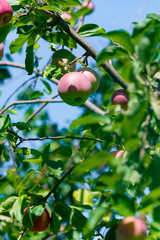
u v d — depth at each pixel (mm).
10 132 2787
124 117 1688
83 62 2934
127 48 1919
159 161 1793
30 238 3717
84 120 1785
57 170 2770
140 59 1739
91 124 2879
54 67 3068
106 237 2102
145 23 1874
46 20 2783
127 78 1779
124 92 2840
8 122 2693
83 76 2764
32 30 2820
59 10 2676
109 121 1729
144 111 1717
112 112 2672
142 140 1654
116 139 2461
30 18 2752
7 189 3887
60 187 4152
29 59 2848
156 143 2229
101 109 4367
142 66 1764
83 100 2789
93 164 1703
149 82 1990
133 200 1770
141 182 1988
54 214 2717
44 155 2779
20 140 2820
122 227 1732
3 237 3809
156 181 1757
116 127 1714
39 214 2598
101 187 1812
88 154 3037
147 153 2006
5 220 3582
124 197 1772
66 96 2740
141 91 1711
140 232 1712
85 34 2844
